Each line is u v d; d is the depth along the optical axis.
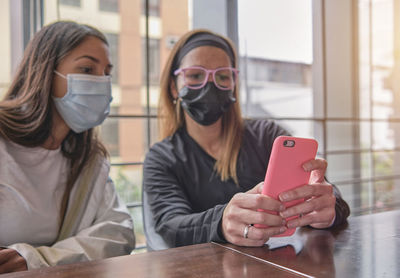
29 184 0.74
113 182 0.90
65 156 0.83
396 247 0.49
